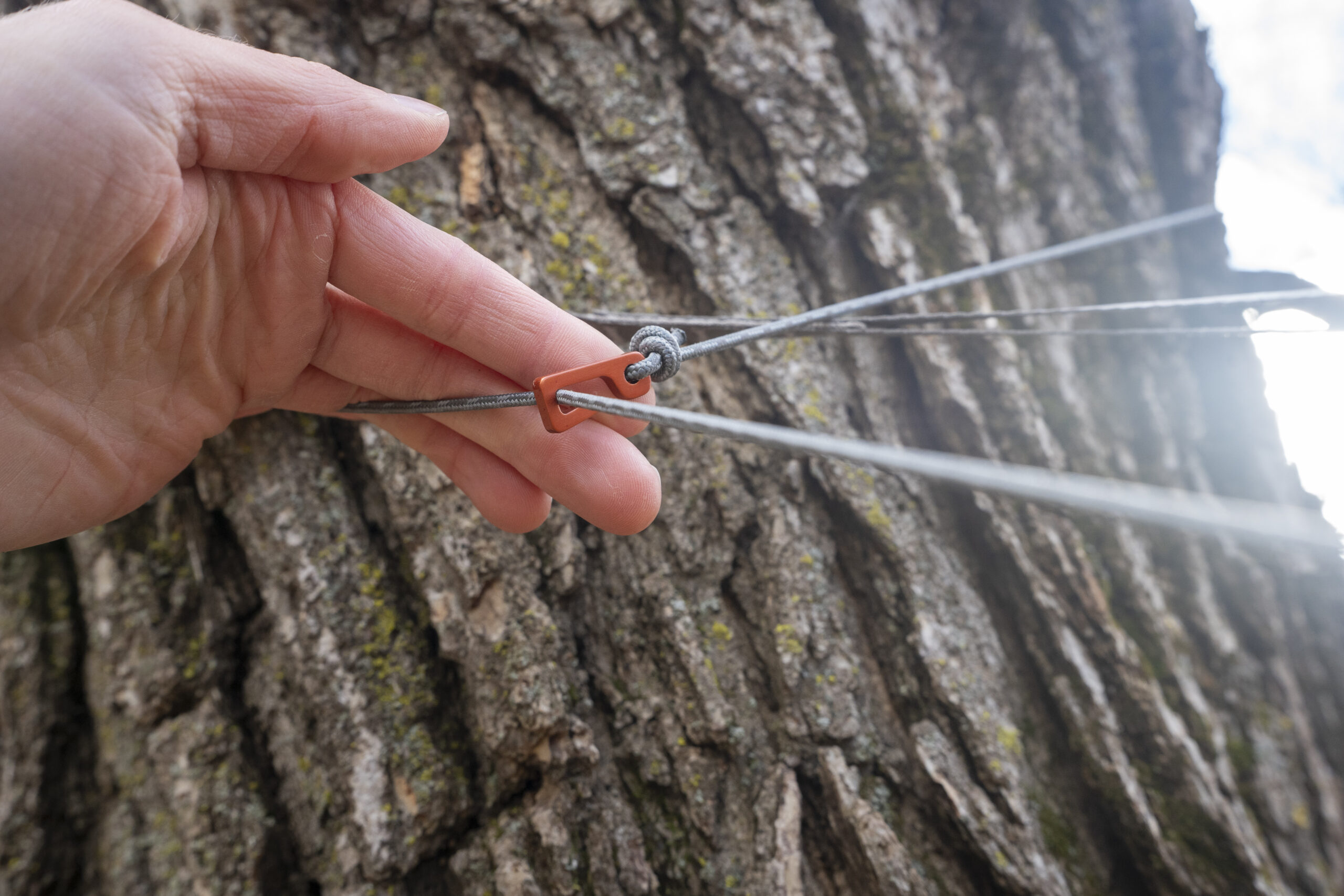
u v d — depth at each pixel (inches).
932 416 14.0
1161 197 17.8
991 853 11.4
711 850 11.4
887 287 14.1
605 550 12.4
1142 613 13.4
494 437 10.1
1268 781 13.3
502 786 11.5
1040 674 13.0
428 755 11.7
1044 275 15.5
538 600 11.9
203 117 8.0
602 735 11.9
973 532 13.5
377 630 12.1
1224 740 13.4
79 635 13.5
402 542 12.2
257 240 8.8
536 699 11.4
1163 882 12.0
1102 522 13.8
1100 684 12.8
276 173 8.6
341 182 9.0
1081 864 12.0
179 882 11.7
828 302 14.0
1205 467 16.0
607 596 12.3
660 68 13.8
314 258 9.1
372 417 10.7
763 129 13.7
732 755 11.8
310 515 12.3
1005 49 15.9
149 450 9.5
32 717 13.0
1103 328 15.7
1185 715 13.0
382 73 13.4
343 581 12.1
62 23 7.6
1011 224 15.3
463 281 9.4
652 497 10.0
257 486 12.3
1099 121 16.7
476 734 11.7
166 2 12.8
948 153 15.2
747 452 12.8
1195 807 12.2
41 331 8.2
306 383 10.4
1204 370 16.5
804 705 11.9
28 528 9.2
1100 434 15.0
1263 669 14.5
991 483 5.9
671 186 13.3
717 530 12.5
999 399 13.9
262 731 12.3
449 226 12.9
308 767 11.9
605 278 13.0
